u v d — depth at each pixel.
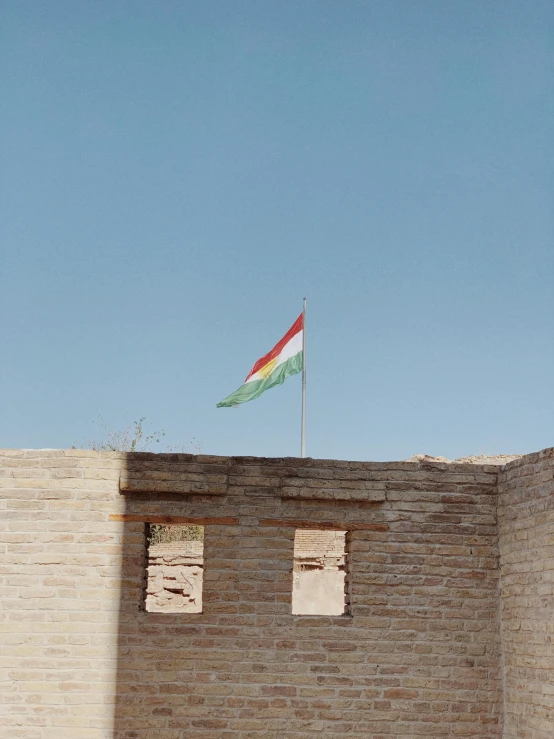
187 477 12.47
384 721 12.16
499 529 12.82
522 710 11.84
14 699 11.85
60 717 11.84
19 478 12.41
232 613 12.29
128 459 12.52
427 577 12.63
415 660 12.37
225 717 12.02
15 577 12.16
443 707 12.26
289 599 12.41
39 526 12.31
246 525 12.55
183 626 12.20
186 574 19.66
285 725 12.05
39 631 12.03
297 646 12.27
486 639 12.52
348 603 12.77
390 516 12.75
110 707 11.91
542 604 11.53
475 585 12.67
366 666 12.29
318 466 12.76
